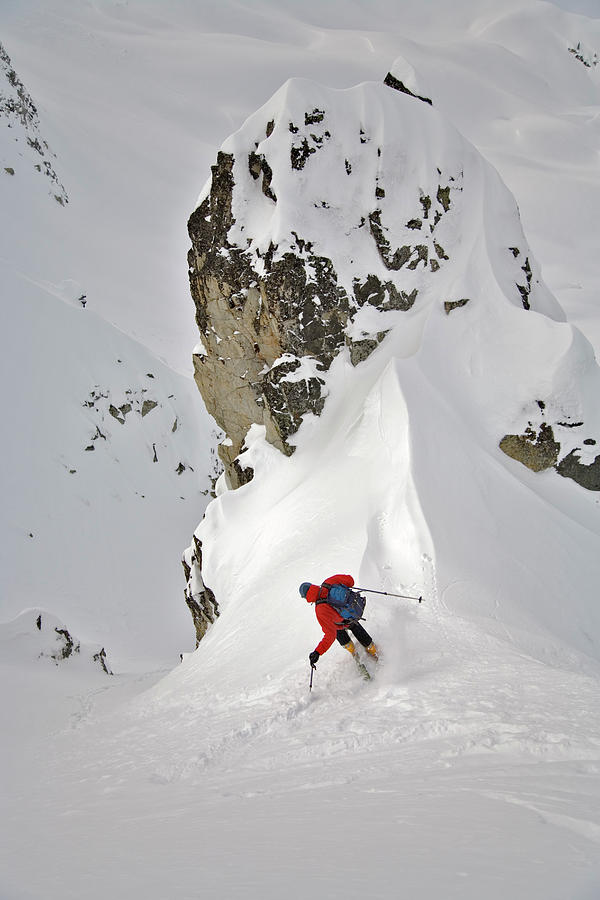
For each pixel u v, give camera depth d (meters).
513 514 11.30
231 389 17.66
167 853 2.75
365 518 11.08
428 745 4.72
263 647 9.59
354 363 15.59
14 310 48.66
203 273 17.09
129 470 47.28
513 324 14.34
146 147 130.75
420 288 15.76
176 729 8.21
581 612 10.12
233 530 15.38
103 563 41.00
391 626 8.09
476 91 173.00
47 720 13.61
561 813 2.53
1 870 2.74
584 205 100.44
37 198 90.69
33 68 159.00
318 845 2.48
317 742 5.60
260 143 16.14
